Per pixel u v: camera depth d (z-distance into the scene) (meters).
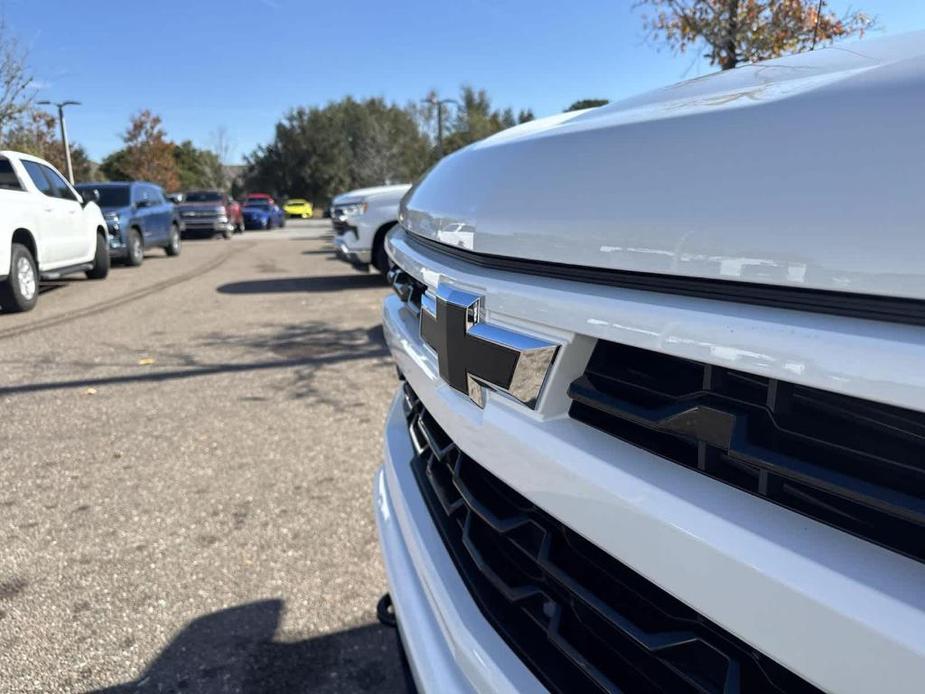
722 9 5.37
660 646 0.86
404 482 1.68
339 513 3.01
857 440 0.65
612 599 0.94
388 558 1.59
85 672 2.08
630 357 0.89
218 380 5.07
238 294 9.48
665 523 0.80
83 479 3.38
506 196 1.11
